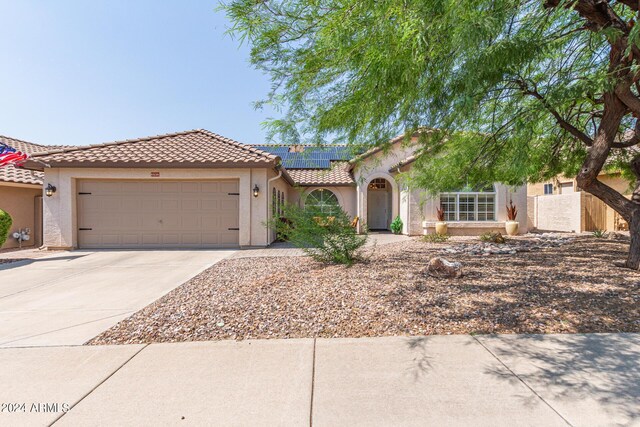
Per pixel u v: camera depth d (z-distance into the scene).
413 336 4.06
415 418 2.59
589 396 2.82
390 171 17.69
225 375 3.26
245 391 2.98
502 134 8.02
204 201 13.12
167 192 13.07
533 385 2.99
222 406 2.77
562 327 4.19
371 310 4.84
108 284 7.16
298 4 4.16
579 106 8.56
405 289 5.76
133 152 12.81
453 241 13.86
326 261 8.47
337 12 4.02
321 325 4.41
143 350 3.81
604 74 5.39
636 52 5.26
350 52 4.25
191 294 6.01
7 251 12.73
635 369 3.21
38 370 3.38
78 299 6.00
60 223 12.57
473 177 10.74
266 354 3.67
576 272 6.82
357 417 2.62
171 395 2.93
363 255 9.68
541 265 7.76
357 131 5.59
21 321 4.84
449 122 5.23
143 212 13.03
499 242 12.90
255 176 12.88
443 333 4.12
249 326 4.43
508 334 4.05
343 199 20.03
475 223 16.44
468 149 9.25
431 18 3.60
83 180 12.89
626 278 6.20
